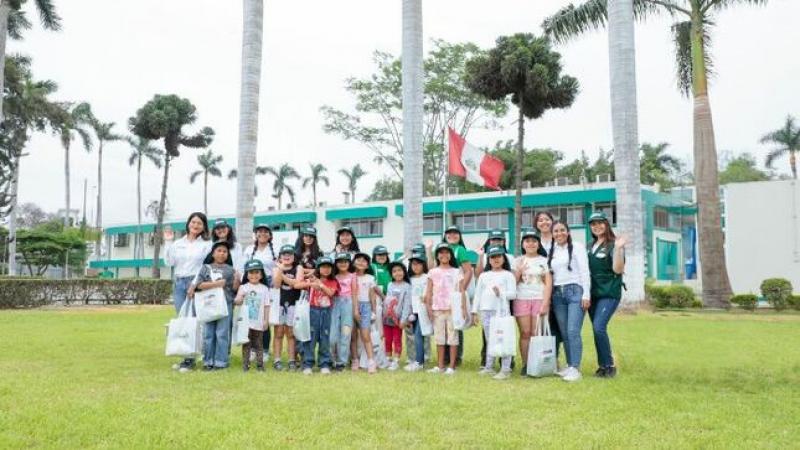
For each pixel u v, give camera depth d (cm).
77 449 396
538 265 766
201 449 398
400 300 845
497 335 725
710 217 2172
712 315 1839
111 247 5681
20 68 3672
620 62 1595
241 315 759
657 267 3209
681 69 2408
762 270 2839
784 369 776
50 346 946
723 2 2216
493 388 633
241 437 425
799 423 483
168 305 2528
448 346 830
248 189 1453
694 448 413
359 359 818
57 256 5238
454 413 509
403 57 1384
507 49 2609
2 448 392
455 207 3456
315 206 4188
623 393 603
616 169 1641
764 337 1171
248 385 633
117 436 424
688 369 775
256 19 1480
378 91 3797
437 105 3797
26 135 3619
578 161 4872
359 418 488
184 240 831
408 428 459
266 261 858
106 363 770
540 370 709
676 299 2145
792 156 4862
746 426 472
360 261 807
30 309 2194
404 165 1370
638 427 465
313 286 766
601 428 462
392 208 3728
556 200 3145
